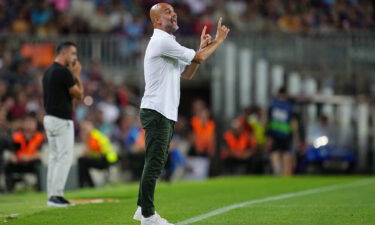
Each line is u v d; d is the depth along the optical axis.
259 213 34.00
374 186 51.41
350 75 81.31
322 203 38.56
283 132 65.38
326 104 77.56
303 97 76.88
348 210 35.03
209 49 28.97
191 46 80.06
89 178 59.62
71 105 39.16
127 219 32.12
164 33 28.67
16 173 58.66
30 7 85.81
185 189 50.47
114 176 65.25
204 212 34.66
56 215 34.19
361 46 81.06
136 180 66.19
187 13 85.69
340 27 87.88
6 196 51.16
